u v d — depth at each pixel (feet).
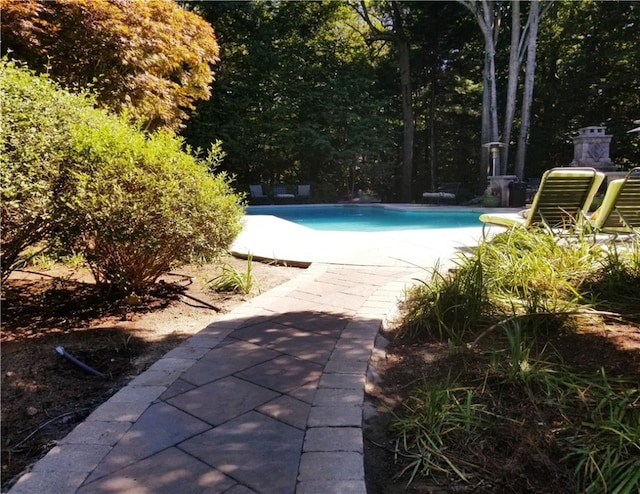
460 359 7.23
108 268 10.11
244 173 54.03
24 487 4.30
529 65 42.04
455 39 52.60
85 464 4.65
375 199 55.98
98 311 9.98
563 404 5.68
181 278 13.09
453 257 14.99
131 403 5.92
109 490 4.26
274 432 5.27
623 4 44.88
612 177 32.50
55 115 9.35
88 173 8.89
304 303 10.53
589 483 4.43
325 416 5.62
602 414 5.40
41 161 8.54
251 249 17.02
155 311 10.12
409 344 8.25
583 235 12.02
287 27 53.31
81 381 6.76
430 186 58.80
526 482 4.51
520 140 42.75
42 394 6.31
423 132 59.93
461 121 57.88
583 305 8.84
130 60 17.71
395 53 57.88
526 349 6.98
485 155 44.01
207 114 48.19
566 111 51.13
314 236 20.49
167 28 19.13
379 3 54.65
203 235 10.23
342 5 55.16
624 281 9.62
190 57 20.81
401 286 11.85
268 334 8.52
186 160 10.22
